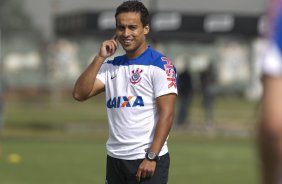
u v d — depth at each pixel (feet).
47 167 135.23
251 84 418.72
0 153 157.07
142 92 55.31
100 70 57.36
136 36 55.31
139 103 55.31
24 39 469.57
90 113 302.04
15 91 436.76
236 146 182.80
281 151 19.88
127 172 56.03
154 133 55.11
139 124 55.36
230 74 435.53
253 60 416.05
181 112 234.38
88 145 179.63
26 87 437.99
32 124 237.86
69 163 142.00
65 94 417.69
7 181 116.88
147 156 53.98
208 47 436.35
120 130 55.98
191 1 294.87
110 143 57.06
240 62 432.25
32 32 476.95
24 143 180.24
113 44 56.03
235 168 139.13
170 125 54.80
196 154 163.43
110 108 56.85
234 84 436.35
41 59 435.94
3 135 199.31
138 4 55.83
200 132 220.43
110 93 56.75
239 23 222.28
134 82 55.42
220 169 137.49
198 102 381.40
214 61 437.58
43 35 472.85
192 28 224.33
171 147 178.40
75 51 414.00
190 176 126.72
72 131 218.18
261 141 20.21
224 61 437.17
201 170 135.33
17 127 225.56
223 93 435.12
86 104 369.09
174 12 224.12
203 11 253.44
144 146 55.31
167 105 54.65
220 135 213.25
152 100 55.31
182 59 434.30
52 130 218.79
